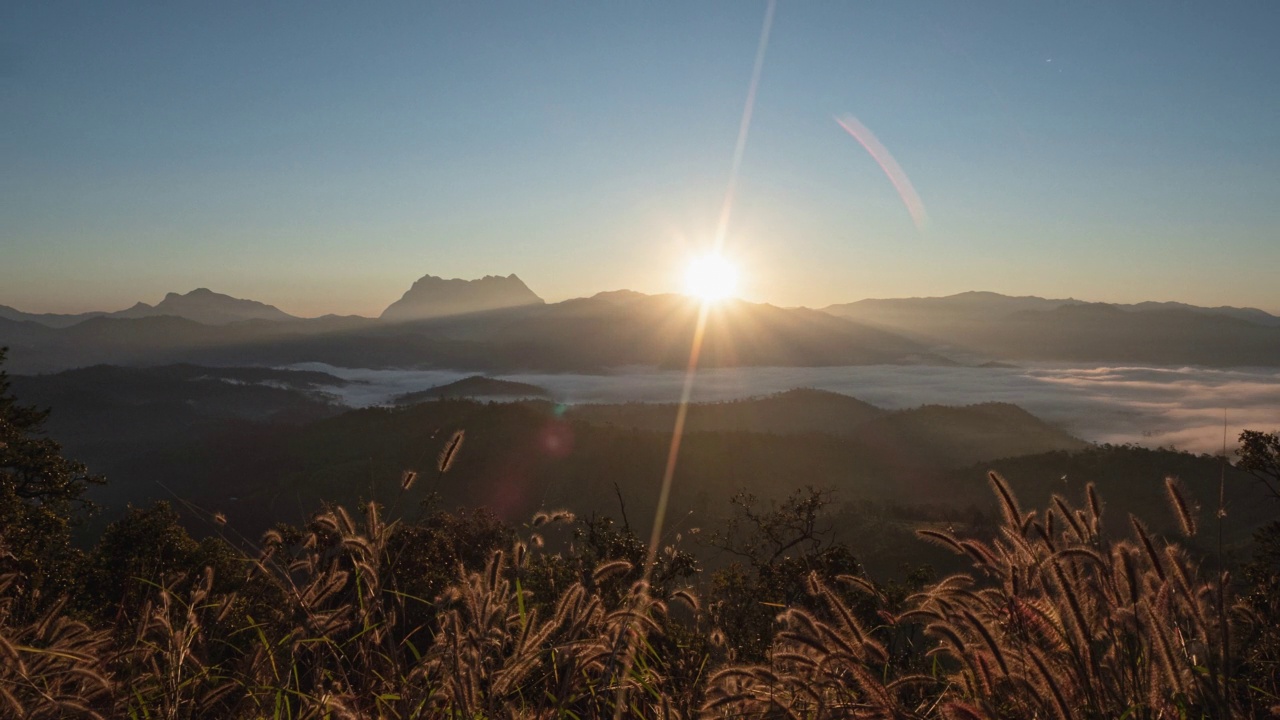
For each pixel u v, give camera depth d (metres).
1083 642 1.41
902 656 1.75
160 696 1.94
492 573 1.86
